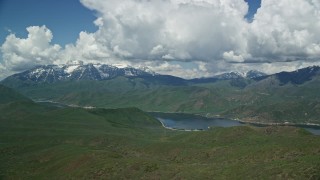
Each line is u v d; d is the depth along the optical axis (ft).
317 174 511.40
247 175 592.19
